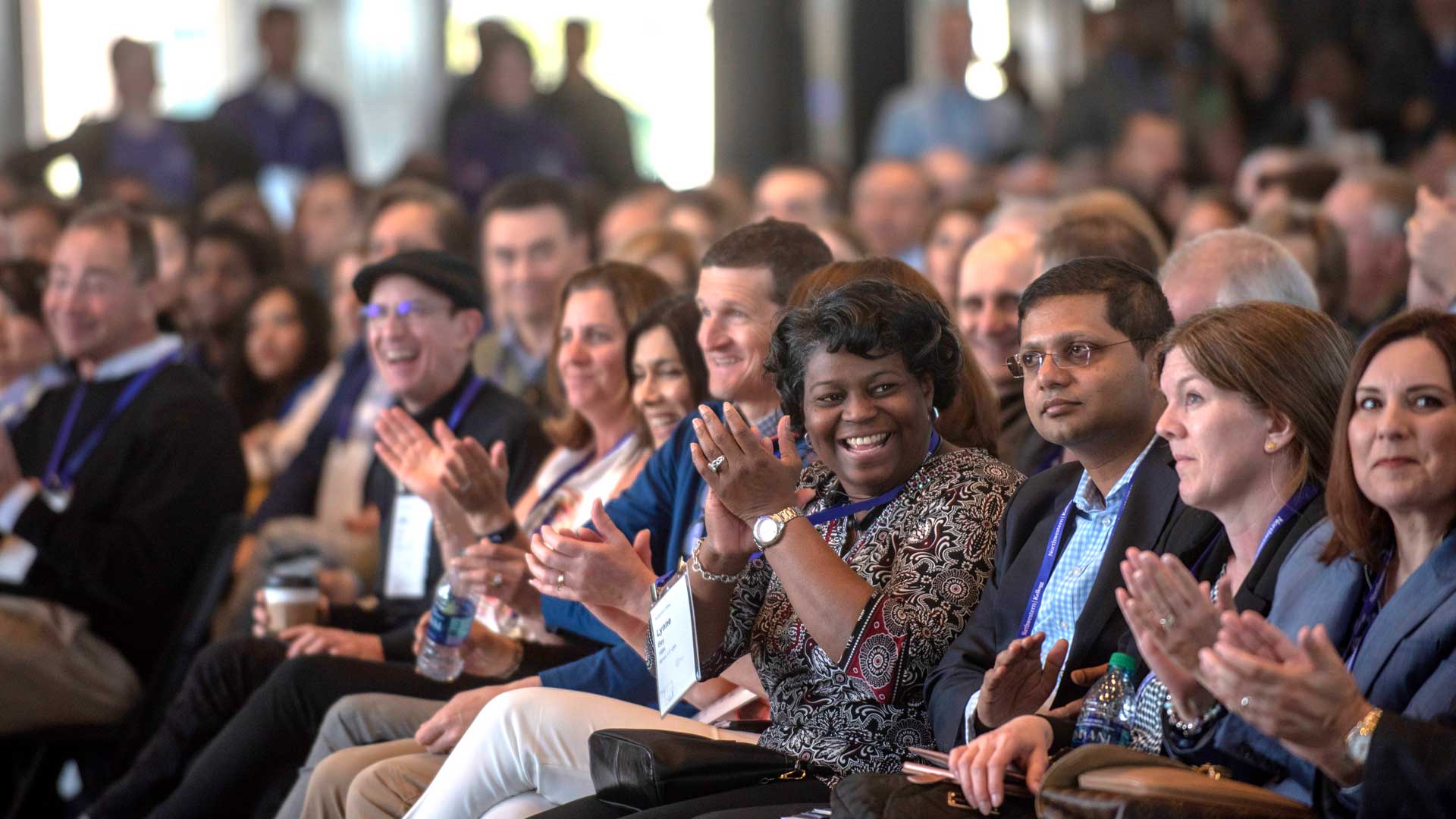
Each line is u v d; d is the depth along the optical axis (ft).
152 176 75.05
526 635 29.63
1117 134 74.02
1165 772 17.21
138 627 37.22
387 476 35.58
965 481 22.30
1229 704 16.75
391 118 94.73
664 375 29.19
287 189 77.71
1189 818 16.70
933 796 18.62
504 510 28.09
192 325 49.75
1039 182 62.49
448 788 23.91
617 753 21.81
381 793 25.39
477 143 76.13
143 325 39.22
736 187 61.05
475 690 26.12
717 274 27.22
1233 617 16.67
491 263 43.24
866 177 58.54
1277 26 73.20
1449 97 70.59
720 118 92.07
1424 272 28.78
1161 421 19.65
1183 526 20.15
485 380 34.71
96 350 38.75
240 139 76.84
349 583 35.22
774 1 91.61
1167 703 18.98
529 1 94.63
